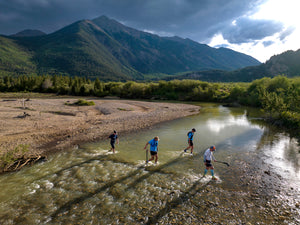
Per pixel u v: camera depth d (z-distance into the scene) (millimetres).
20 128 18375
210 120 24625
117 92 81812
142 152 12289
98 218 5855
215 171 9227
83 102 42594
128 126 20812
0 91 98938
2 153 11703
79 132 17859
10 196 7117
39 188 7711
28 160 10438
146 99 70750
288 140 14688
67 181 8297
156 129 19484
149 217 5867
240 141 14680
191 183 8023
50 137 16031
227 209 6207
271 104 22547
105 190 7527
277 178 8375
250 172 9031
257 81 50031
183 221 5652
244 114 30078
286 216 5852
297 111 19156
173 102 55688
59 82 111125
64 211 6223
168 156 11453
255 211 6102
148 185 7895
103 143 14500
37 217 5930
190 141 11867
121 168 9680
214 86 65562
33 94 85875
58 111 30406
